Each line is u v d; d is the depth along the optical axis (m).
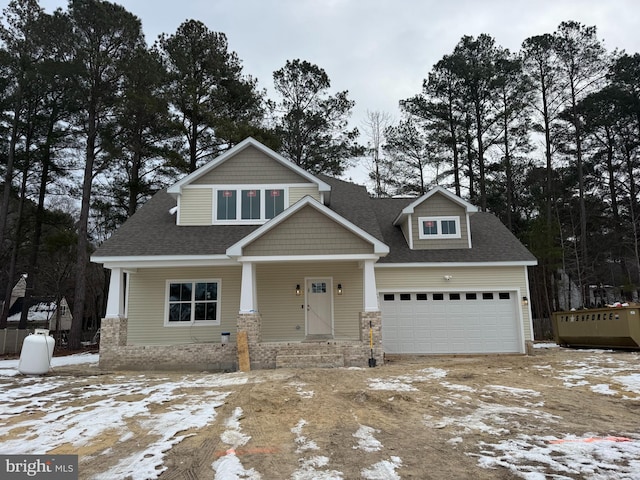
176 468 4.38
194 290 14.87
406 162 31.12
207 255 13.09
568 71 28.20
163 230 14.90
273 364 11.84
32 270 25.20
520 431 5.46
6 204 23.36
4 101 23.11
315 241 12.52
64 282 25.72
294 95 29.30
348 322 14.91
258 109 27.17
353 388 8.41
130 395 8.20
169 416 6.50
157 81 21.86
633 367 10.45
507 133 29.00
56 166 25.97
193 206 15.50
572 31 27.83
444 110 29.64
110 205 26.69
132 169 25.92
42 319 33.19
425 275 15.45
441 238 16.41
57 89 23.00
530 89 28.16
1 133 24.16
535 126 28.73
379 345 12.00
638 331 13.60
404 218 17.06
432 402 7.16
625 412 6.42
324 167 28.67
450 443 5.04
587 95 27.88
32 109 24.64
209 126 24.48
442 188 16.55
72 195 26.67
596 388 8.12
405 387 8.44
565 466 4.21
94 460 4.64
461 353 15.00
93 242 31.02
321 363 11.59
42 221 25.59
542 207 29.27
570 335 16.31
